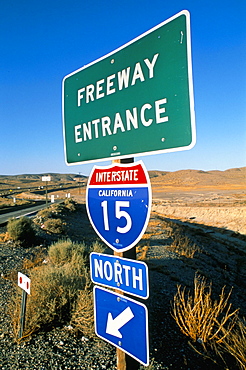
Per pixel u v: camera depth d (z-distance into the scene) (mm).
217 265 15594
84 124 2178
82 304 5324
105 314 1975
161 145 1638
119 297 1868
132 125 1806
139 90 1764
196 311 5352
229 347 4469
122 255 1843
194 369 4375
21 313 4895
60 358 4312
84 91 2180
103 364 4152
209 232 30406
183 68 1536
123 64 1879
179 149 1550
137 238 1734
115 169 1894
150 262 11859
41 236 16094
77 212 37938
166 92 1617
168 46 1616
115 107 1929
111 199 1925
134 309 1763
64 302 5348
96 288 2055
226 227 35906
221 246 22906
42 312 5203
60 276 6160
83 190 129125
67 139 2361
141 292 1708
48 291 5520
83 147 2193
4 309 6105
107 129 1989
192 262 13414
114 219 1904
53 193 108812
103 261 1997
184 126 1528
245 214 40406
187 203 65000
